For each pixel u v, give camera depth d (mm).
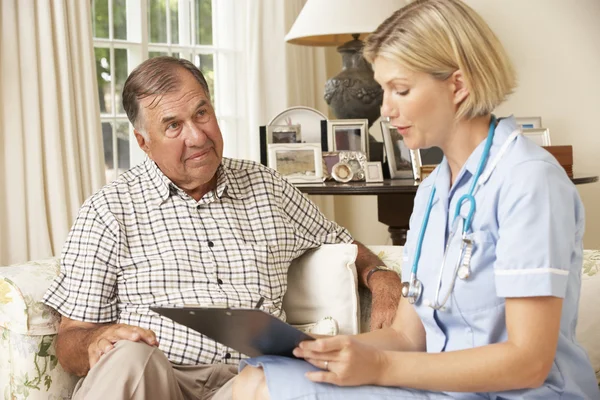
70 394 2004
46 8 3268
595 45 3889
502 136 1265
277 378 1248
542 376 1178
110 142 3850
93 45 3594
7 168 3232
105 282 1983
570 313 1253
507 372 1172
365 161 3197
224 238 2078
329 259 2162
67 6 3371
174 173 2031
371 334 1486
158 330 1958
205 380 1938
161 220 2053
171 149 1998
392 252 2348
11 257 3244
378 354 1237
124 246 2006
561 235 1172
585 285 1899
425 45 1220
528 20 3990
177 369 1943
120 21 3877
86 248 1982
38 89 3277
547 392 1229
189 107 1993
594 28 3887
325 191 2896
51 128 3299
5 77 3217
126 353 1696
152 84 1994
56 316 1986
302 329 2125
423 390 1279
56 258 2166
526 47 4004
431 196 1382
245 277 2068
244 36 4277
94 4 3766
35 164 3273
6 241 3240
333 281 2141
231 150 4344
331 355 1222
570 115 3951
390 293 2043
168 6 4082
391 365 1232
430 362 1216
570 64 3936
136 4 3914
